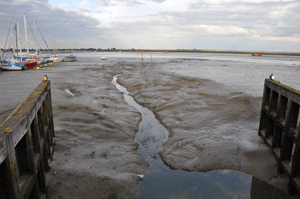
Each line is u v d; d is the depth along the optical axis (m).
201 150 9.88
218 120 13.21
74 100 16.22
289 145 7.18
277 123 8.14
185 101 17.02
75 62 69.56
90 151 9.23
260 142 9.90
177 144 10.70
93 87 24.38
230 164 8.82
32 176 4.48
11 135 3.32
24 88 22.33
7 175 3.27
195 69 41.69
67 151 8.77
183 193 7.24
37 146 5.38
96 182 7.09
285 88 7.19
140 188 7.41
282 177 7.59
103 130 11.48
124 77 34.16
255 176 8.07
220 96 17.06
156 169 8.77
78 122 11.98
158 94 20.30
